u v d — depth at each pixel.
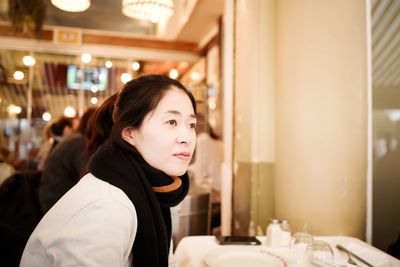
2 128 5.08
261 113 2.06
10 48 4.21
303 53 1.66
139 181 0.79
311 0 1.62
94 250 0.64
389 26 1.56
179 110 0.83
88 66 5.27
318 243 1.15
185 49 4.66
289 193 1.78
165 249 0.82
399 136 1.56
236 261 1.09
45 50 4.31
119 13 4.52
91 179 0.78
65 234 0.65
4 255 1.07
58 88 5.32
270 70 2.08
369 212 1.53
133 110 0.82
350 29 1.51
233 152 2.36
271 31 2.09
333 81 1.53
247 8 2.14
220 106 3.62
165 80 0.86
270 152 2.07
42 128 5.30
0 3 3.89
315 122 1.60
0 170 2.88
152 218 0.78
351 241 1.39
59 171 2.07
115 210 0.70
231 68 2.40
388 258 1.15
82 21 4.67
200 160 3.21
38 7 3.37
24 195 1.60
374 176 1.54
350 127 1.51
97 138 1.19
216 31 3.91
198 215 2.14
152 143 0.81
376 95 1.55
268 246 1.32
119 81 5.42
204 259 1.09
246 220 2.10
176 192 0.88
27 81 5.09
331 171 1.54
